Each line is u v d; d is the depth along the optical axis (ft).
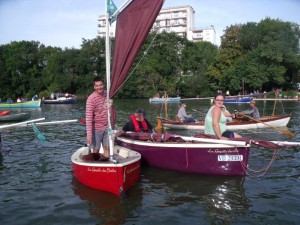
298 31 160.35
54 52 206.69
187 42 190.19
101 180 20.39
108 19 21.11
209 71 173.68
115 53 20.83
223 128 24.77
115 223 16.60
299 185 22.13
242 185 22.16
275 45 153.79
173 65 183.62
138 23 20.01
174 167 25.26
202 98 160.76
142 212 17.92
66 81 185.06
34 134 46.03
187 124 51.93
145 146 26.25
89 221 16.87
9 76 198.08
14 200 20.06
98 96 21.01
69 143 39.14
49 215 17.69
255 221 16.69
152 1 19.53
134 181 21.54
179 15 310.04
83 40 196.03
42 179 24.30
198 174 24.53
